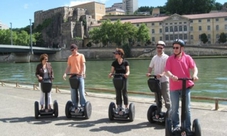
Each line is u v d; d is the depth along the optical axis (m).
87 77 49.22
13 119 10.62
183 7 182.25
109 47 138.25
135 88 33.22
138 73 53.56
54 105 10.62
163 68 9.36
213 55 112.38
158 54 9.48
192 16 139.12
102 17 192.12
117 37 133.12
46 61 10.74
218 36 131.38
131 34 132.25
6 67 91.75
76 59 10.39
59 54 149.62
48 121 10.16
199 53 114.94
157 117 9.16
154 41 144.12
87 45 161.25
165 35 141.38
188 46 116.81
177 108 7.48
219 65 66.88
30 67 89.44
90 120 10.12
